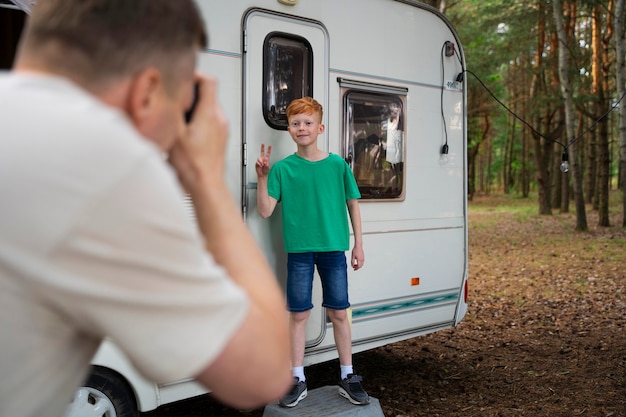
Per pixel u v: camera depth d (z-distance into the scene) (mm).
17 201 646
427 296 4559
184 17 789
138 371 749
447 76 4664
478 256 11938
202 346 713
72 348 750
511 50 18016
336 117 3973
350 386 3602
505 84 25859
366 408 3570
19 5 3350
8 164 648
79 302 671
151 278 681
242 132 3504
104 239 658
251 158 3549
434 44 4566
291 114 3457
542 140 20016
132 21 733
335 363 5211
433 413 4059
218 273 752
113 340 712
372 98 4188
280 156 3689
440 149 4637
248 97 3518
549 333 6289
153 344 696
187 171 859
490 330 6480
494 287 8898
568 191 21047
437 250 4621
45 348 706
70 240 648
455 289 4766
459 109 4770
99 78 738
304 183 3484
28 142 656
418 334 4516
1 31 4801
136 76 757
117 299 669
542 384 4645
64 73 737
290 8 3691
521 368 5082
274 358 800
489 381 4750
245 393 785
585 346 5723
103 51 727
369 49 4141
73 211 647
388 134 4285
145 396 3086
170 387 3186
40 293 670
